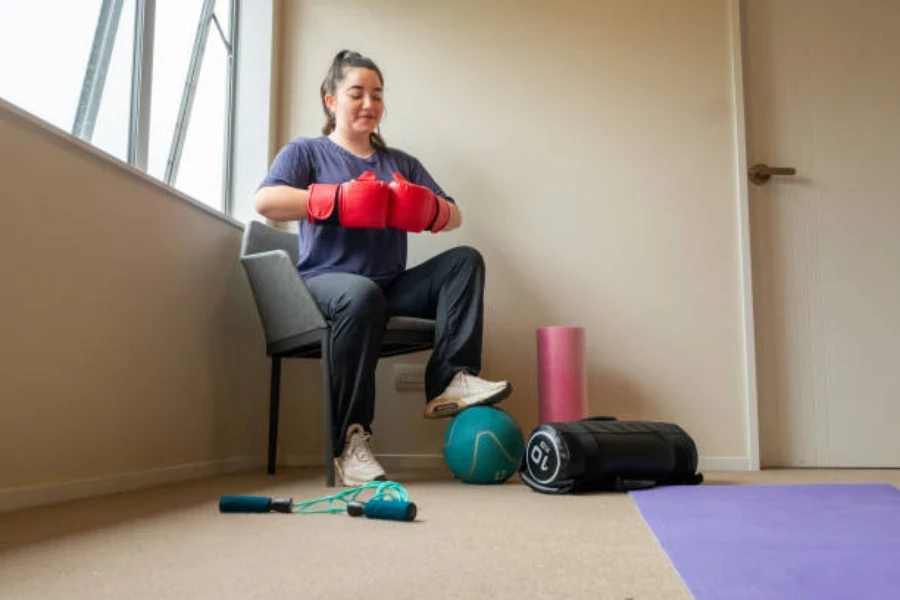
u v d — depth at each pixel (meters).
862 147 2.71
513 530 1.24
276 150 2.72
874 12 2.73
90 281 1.67
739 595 0.81
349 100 2.28
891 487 1.79
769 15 2.75
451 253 2.20
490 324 2.64
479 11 2.73
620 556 1.02
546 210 2.68
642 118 2.70
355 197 1.99
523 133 2.70
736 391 2.59
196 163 2.44
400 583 0.87
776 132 2.72
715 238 2.64
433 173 2.70
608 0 2.71
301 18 2.75
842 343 2.66
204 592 0.83
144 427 1.88
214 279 2.29
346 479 1.90
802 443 2.63
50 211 1.53
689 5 2.72
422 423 2.59
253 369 2.55
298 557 1.01
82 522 1.31
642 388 2.60
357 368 1.95
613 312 2.63
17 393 1.44
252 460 2.52
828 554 1.01
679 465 1.92
